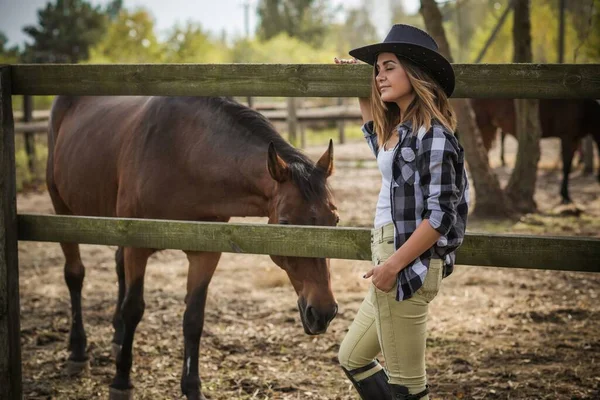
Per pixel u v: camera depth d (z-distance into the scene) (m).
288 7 52.16
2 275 3.14
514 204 9.82
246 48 33.72
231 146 3.66
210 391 4.09
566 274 6.84
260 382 4.21
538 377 4.20
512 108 11.75
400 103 2.42
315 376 4.32
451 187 2.23
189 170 3.73
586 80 2.60
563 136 10.67
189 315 3.78
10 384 3.21
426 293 2.37
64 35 43.88
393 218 2.33
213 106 3.81
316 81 2.83
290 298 6.16
